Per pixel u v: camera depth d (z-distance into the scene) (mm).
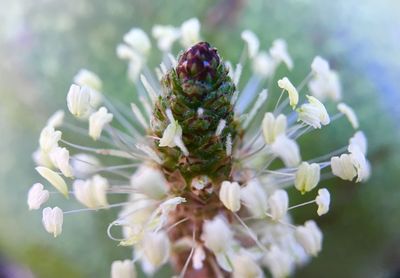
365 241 140
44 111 139
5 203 144
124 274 77
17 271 149
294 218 128
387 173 136
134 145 83
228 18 134
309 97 77
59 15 136
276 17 136
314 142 127
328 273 138
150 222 79
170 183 79
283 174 80
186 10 134
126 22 134
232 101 76
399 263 147
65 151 77
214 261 83
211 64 74
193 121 75
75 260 140
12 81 140
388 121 137
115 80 131
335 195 132
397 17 145
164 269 125
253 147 81
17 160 141
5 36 141
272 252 82
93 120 79
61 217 77
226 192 75
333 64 137
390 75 139
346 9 141
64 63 136
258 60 93
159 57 119
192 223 82
